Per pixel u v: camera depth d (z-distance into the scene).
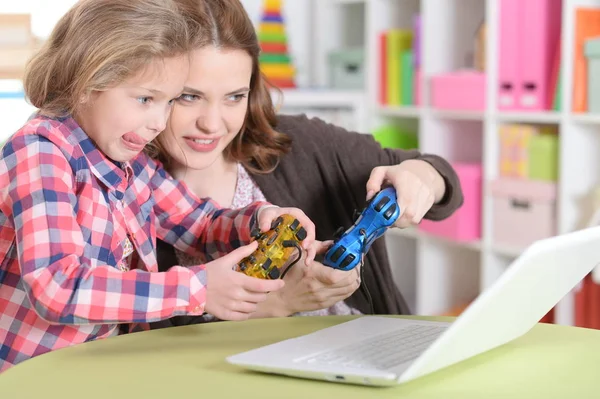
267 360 1.01
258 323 1.29
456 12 3.25
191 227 1.49
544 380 0.99
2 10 2.84
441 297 3.31
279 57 3.50
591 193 2.68
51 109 1.26
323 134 1.71
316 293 1.40
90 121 1.26
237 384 0.97
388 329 1.18
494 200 2.94
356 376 0.94
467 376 1.00
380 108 3.41
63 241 1.13
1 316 1.25
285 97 3.29
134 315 1.11
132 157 1.30
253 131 1.61
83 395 0.93
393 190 1.38
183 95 1.40
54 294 1.08
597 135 2.72
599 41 2.56
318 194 1.67
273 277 1.26
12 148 1.19
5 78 2.35
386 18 3.45
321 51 3.77
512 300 0.99
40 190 1.15
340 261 1.33
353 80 3.57
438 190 1.57
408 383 0.97
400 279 3.60
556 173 2.76
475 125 3.32
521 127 2.86
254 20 3.73
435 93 3.16
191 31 1.35
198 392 0.94
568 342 1.16
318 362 0.99
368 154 1.72
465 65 3.29
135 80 1.21
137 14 1.23
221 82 1.39
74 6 1.30
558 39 2.78
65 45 1.26
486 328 0.99
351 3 3.76
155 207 1.47
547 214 2.77
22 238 1.12
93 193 1.26
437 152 3.25
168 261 1.54
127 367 1.04
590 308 2.63
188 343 1.17
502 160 2.93
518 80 2.86
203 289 1.15
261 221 1.35
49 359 1.08
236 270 1.25
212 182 1.62
